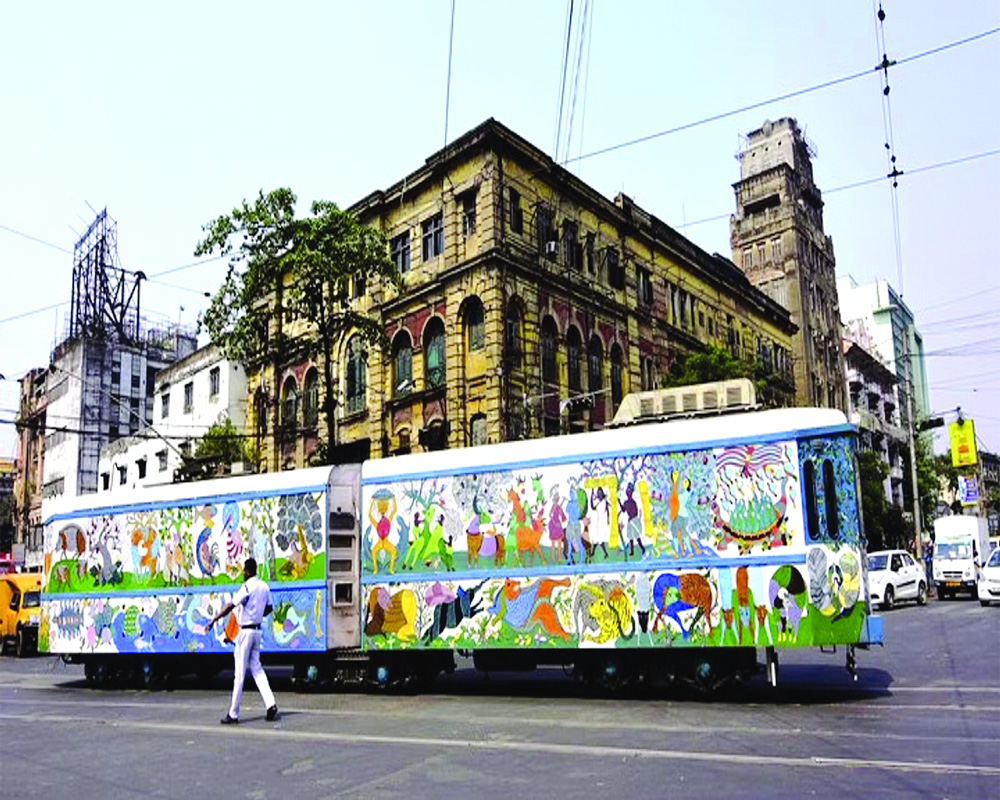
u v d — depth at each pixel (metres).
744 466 10.78
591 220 32.50
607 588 11.24
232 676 16.78
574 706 10.55
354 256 23.12
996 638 16.48
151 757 8.48
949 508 76.81
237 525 13.81
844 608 10.31
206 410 44.88
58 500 16.28
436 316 28.69
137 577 14.78
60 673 19.12
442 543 12.37
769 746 7.70
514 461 12.09
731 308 45.00
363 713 10.73
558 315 29.52
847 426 10.66
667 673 11.08
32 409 66.50
